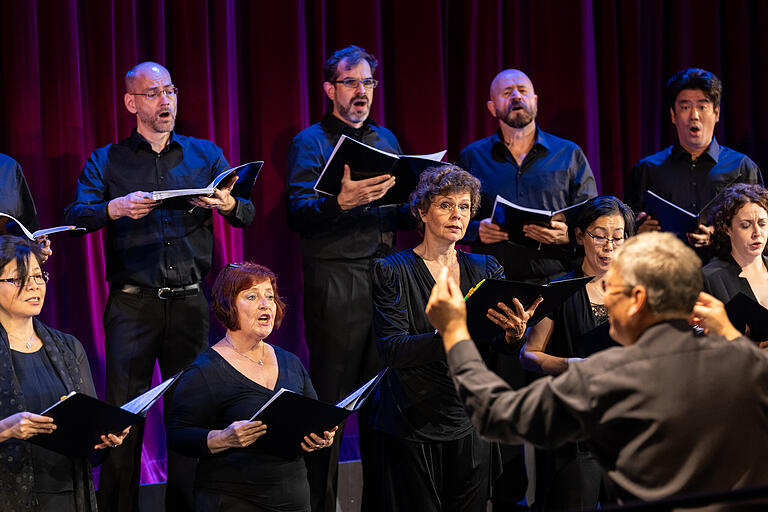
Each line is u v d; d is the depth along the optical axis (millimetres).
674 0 5652
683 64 5680
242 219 4121
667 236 2104
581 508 3361
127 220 4086
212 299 3373
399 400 3488
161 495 4332
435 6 5047
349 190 3721
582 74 5352
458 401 3488
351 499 4523
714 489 1919
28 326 3154
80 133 4457
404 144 5055
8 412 2951
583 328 3451
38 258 3125
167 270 4105
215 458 3193
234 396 3234
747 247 3777
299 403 2965
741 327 3266
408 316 3473
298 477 3291
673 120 5008
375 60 4555
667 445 1920
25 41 4332
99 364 4578
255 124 4828
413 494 3490
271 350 3463
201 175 4297
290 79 4781
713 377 1949
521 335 3145
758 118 5766
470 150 4816
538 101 5391
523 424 2002
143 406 3010
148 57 4648
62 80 4402
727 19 5742
